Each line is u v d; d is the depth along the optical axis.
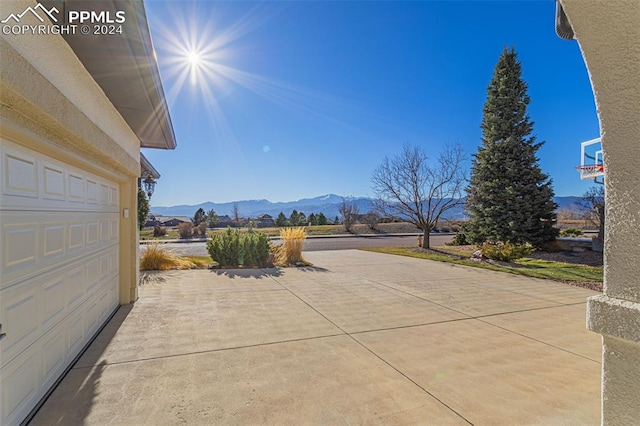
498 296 6.02
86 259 3.52
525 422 2.32
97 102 3.48
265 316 4.62
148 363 3.13
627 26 0.90
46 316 2.58
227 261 8.91
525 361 3.31
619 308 0.90
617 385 0.93
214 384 2.77
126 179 5.00
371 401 2.56
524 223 12.63
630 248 0.90
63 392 2.62
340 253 13.10
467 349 3.59
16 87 1.84
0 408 1.99
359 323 4.39
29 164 2.35
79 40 2.56
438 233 26.97
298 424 2.27
